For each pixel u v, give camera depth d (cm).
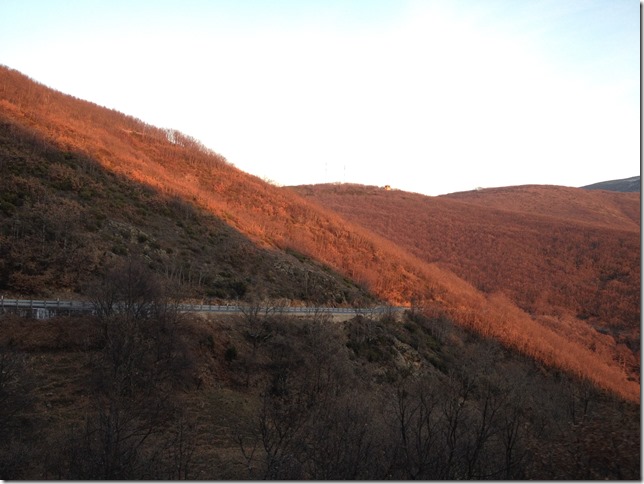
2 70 6894
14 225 3681
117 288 2855
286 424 2223
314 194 14425
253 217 6538
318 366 3069
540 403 2712
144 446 2045
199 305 3631
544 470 1437
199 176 7375
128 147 6869
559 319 6844
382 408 2553
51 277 3366
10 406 2028
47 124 5747
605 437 1378
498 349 4525
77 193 4619
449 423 2064
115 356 2447
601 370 4862
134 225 4622
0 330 2552
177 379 2681
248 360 3094
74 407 2270
